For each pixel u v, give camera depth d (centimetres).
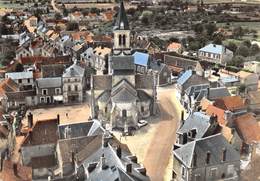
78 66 18038
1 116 12781
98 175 8238
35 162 10319
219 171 9800
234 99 14200
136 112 14412
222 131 11250
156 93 17325
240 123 11956
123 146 10181
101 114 15250
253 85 19062
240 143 11388
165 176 11144
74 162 9581
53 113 16125
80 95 17525
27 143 10625
